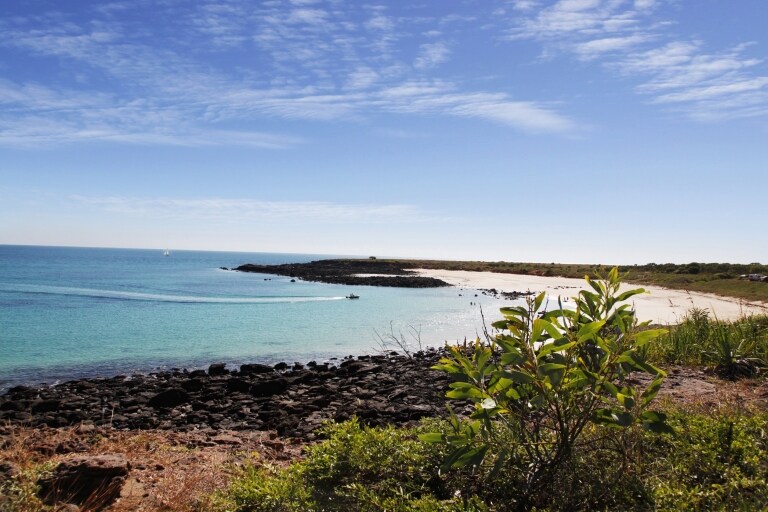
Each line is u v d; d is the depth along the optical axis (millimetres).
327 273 80312
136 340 20469
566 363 3504
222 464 5629
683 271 60062
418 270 92375
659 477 3896
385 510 3715
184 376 14547
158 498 4492
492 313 30578
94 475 4656
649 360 10992
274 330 23469
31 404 10844
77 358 17031
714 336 11430
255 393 11883
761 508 3279
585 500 3547
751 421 4789
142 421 9695
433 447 4328
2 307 29688
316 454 4562
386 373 14008
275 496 3855
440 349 19219
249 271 88688
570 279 67750
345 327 24609
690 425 4621
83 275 66688
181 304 33094
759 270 54000
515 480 3805
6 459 5742
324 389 11742
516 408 3773
